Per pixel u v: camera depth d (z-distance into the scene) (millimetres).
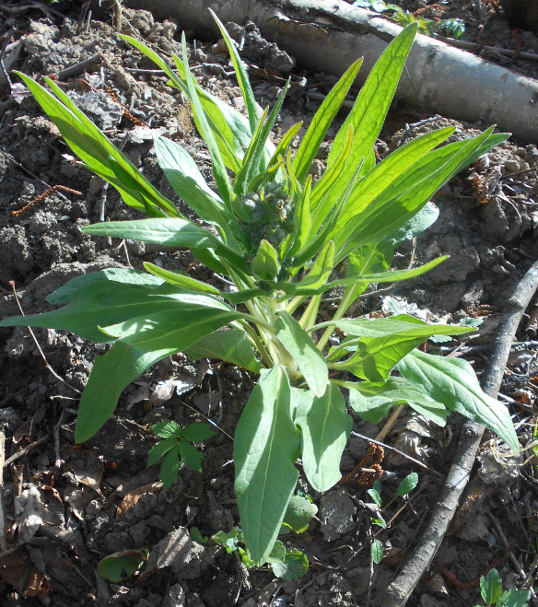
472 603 357
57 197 471
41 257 456
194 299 353
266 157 388
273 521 289
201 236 316
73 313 334
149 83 553
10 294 440
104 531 373
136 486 386
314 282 325
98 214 467
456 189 498
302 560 355
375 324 329
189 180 353
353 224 362
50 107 340
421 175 353
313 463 312
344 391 426
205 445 401
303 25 606
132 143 486
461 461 382
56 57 543
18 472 382
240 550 357
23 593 356
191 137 518
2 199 478
